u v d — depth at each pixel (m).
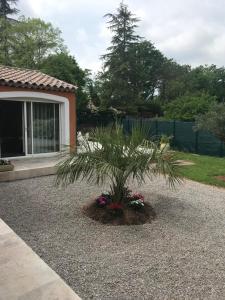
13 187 8.36
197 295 3.70
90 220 6.04
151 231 5.62
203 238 5.39
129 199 6.75
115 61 39.16
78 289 3.72
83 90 33.50
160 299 3.60
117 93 37.62
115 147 6.07
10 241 4.42
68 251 4.70
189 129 18.09
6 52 35.47
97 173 5.75
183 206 7.21
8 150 11.91
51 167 9.92
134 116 38.62
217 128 10.74
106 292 3.68
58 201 7.18
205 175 10.65
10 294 3.16
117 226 5.79
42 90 11.61
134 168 5.85
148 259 4.54
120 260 4.48
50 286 3.33
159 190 8.62
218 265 4.44
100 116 31.39
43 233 5.34
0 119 11.80
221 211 6.93
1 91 10.58
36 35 37.50
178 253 4.78
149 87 56.47
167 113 29.42
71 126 12.70
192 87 53.56
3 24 35.81
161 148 6.19
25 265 3.75
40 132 12.20
